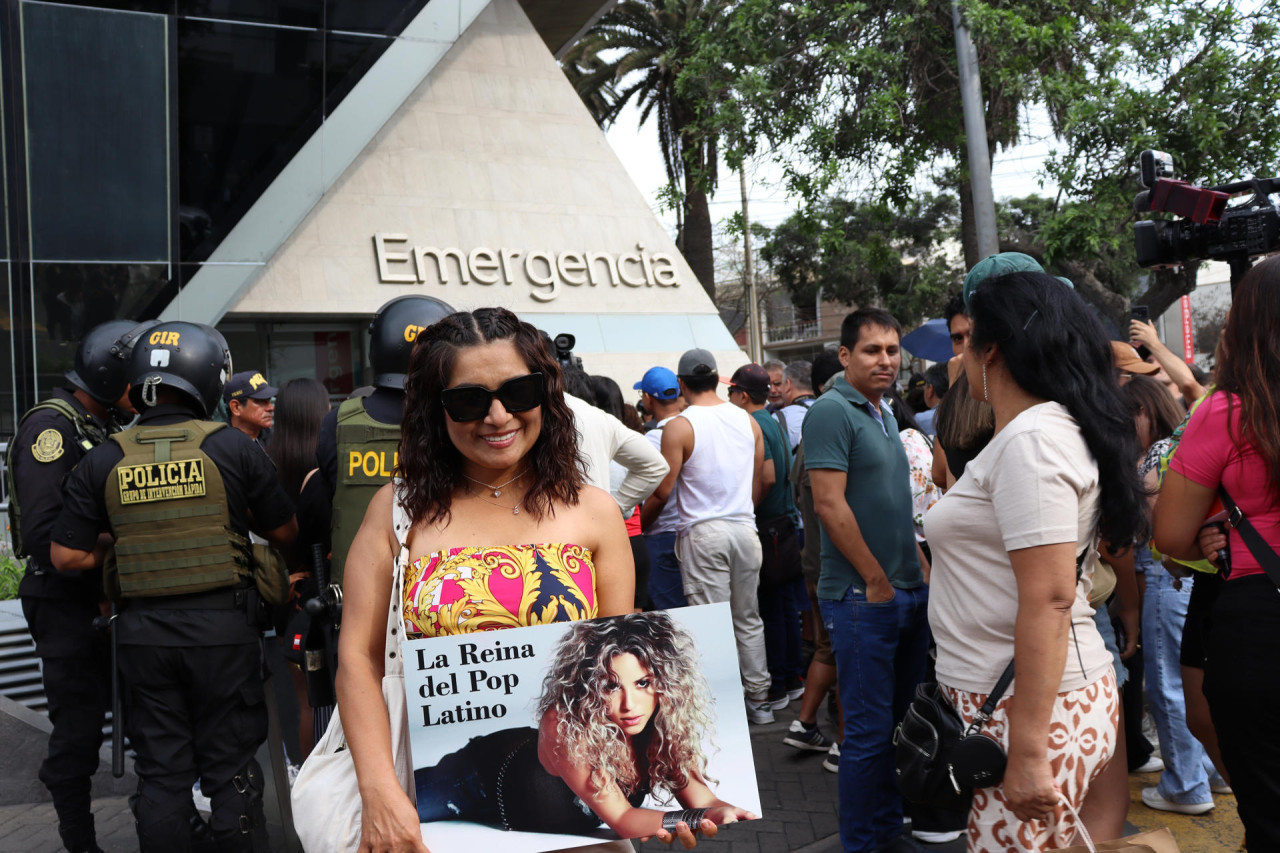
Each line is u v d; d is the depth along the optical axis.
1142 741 4.39
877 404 3.63
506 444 1.96
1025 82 13.05
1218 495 2.45
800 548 5.86
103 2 11.14
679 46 21.78
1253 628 2.31
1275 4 12.75
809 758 4.89
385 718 1.93
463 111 15.65
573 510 2.09
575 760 1.88
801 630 6.78
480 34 16.08
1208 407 2.45
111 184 11.43
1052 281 2.25
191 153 11.92
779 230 32.78
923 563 4.18
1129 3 13.05
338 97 12.71
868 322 3.50
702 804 1.89
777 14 14.59
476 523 2.04
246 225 12.34
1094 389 2.13
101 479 3.35
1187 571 2.96
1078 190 13.39
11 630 6.02
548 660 1.91
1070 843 2.15
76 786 3.77
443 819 1.84
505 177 15.68
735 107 14.20
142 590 3.30
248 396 4.95
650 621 1.95
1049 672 2.04
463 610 1.93
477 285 15.05
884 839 3.46
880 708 3.43
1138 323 4.11
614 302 16.00
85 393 3.98
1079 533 2.14
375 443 3.14
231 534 3.40
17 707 4.95
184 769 3.34
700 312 16.61
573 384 4.34
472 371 1.96
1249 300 2.38
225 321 14.23
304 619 3.83
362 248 14.47
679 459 5.05
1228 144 13.05
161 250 11.79
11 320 11.08
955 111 14.88
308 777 2.02
